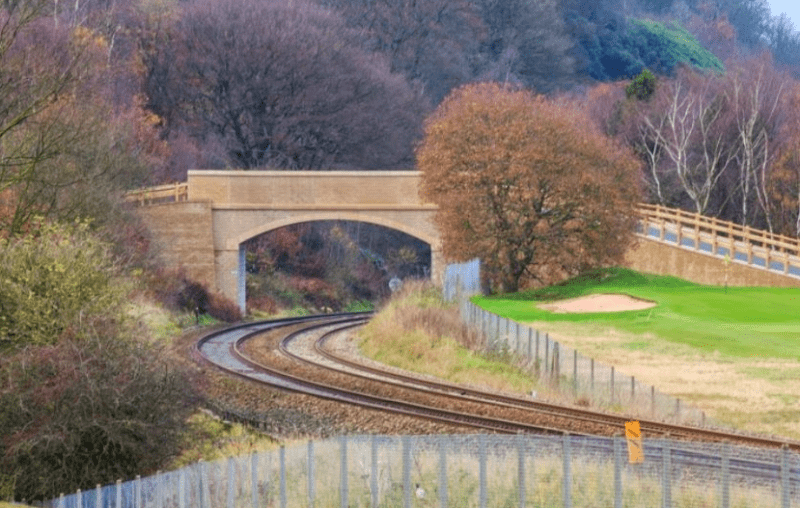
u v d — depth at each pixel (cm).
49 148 12675
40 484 8819
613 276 19225
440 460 7050
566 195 18488
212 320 19988
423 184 19562
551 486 6906
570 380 10925
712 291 17612
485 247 18750
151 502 8088
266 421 9950
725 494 6178
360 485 7462
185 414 9288
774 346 12456
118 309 9581
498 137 18625
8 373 8788
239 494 7738
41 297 9338
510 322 12800
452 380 12038
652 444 6969
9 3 12744
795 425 8838
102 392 8769
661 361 11556
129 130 17725
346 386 11588
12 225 12444
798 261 19850
